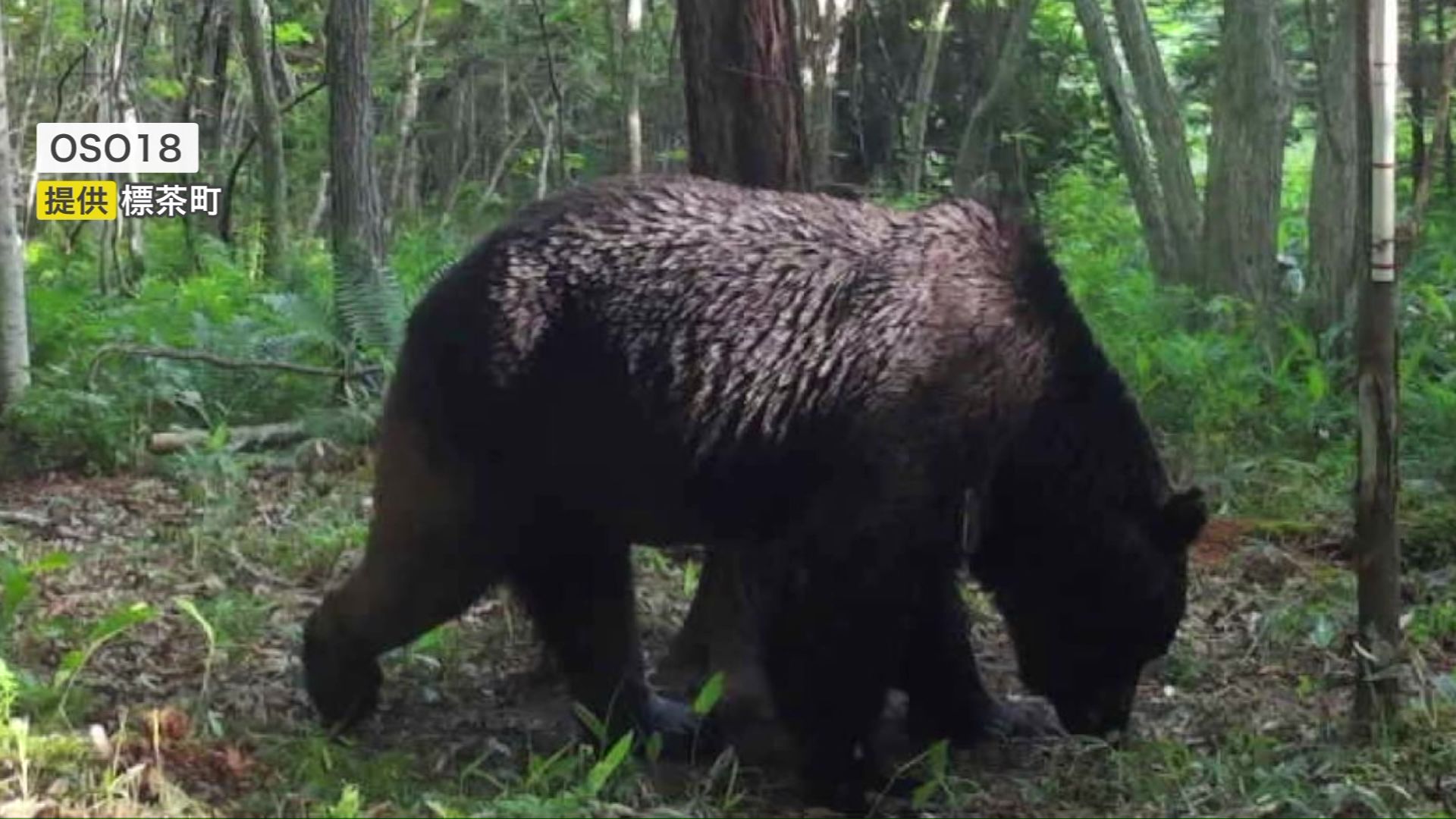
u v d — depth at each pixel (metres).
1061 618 6.09
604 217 5.80
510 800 5.37
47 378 10.73
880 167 18.72
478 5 19.09
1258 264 12.28
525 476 5.81
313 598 7.82
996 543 6.03
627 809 5.39
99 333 11.70
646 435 5.71
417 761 5.97
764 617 5.80
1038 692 6.26
